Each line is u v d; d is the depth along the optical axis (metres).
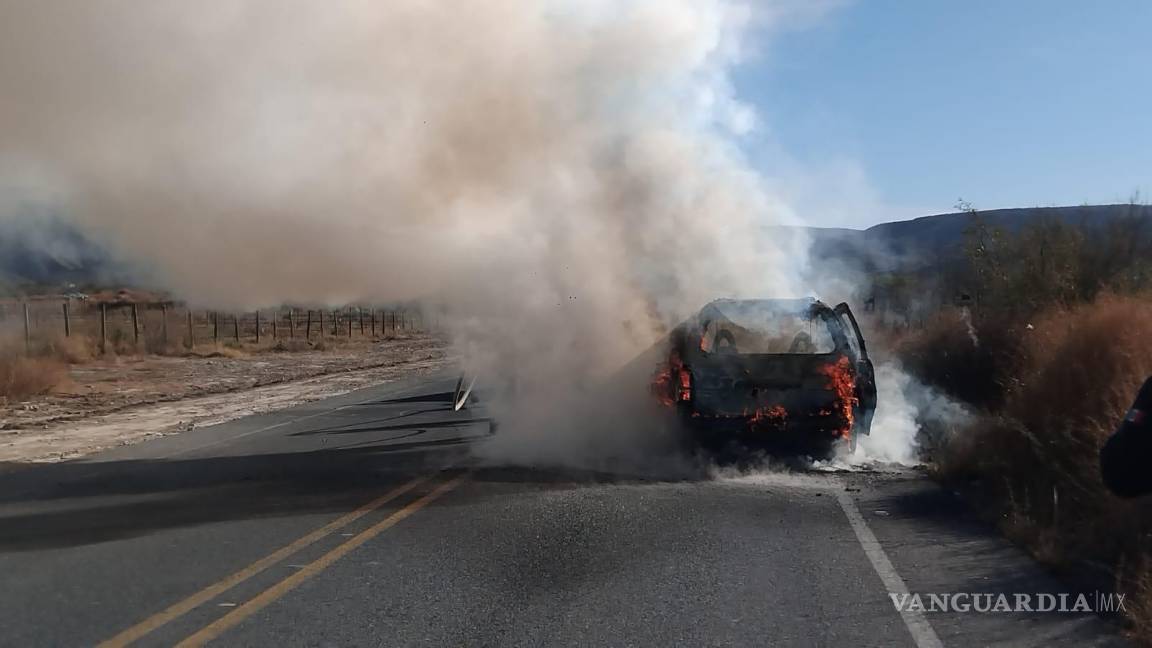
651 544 8.02
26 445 14.62
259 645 5.72
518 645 5.73
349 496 10.05
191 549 7.94
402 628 6.02
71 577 7.13
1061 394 10.06
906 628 6.02
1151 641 5.68
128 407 20.61
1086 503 8.15
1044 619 6.18
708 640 5.81
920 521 8.77
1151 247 18.11
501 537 8.27
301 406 20.28
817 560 7.54
